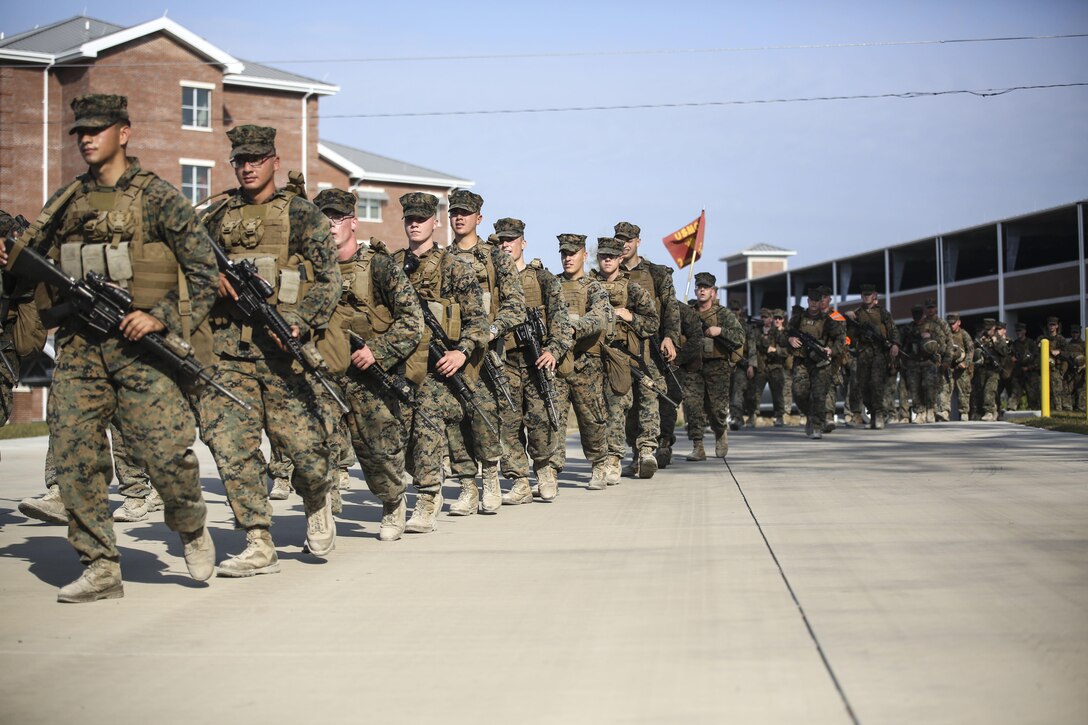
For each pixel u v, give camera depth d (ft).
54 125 143.13
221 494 35.40
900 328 72.84
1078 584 18.93
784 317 75.72
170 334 18.16
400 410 26.58
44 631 16.89
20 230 28.81
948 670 14.07
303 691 13.83
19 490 36.22
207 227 21.15
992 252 153.69
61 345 18.54
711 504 30.42
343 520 29.27
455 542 25.05
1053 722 12.12
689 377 44.65
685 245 68.13
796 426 73.72
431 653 15.48
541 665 14.78
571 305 34.24
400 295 24.18
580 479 39.50
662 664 14.66
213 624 17.29
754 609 17.58
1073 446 47.09
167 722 12.75
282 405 20.97
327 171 176.35
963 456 43.14
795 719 12.36
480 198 30.37
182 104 147.33
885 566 20.74
